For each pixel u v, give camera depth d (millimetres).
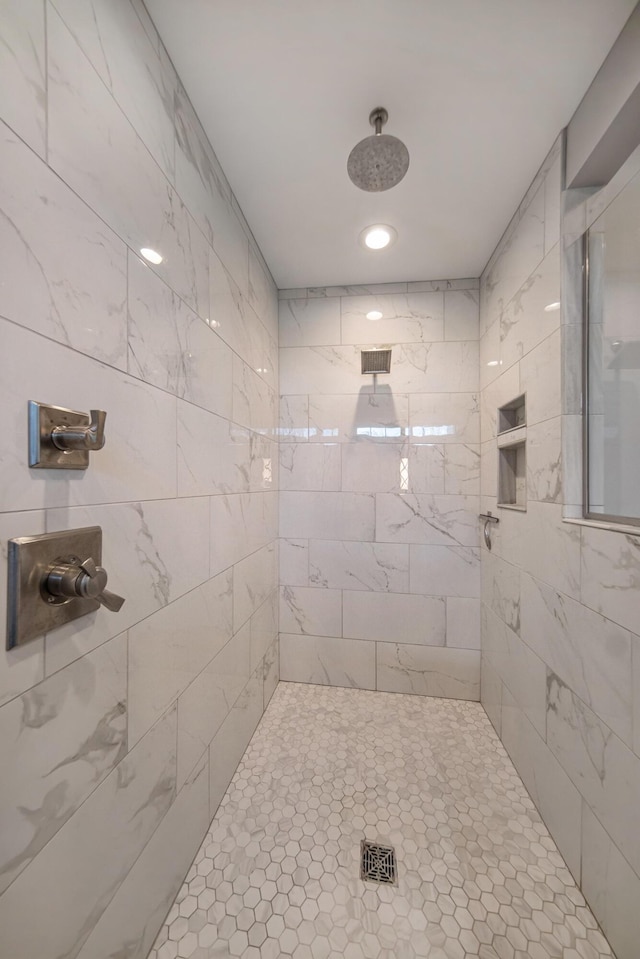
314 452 1986
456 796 1259
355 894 955
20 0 494
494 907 930
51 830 554
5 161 476
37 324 528
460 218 1464
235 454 1326
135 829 758
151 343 810
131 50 740
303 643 1984
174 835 913
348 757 1432
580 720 973
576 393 1062
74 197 593
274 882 979
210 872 1000
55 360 559
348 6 798
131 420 741
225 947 841
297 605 1988
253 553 1532
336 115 1036
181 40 855
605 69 888
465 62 906
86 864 623
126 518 728
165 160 867
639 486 850
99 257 650
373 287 1953
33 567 516
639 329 863
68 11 578
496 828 1144
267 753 1445
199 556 1041
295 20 818
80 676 612
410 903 936
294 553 1994
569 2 792
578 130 1008
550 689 1132
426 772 1361
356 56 893
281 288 2002
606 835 863
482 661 1811
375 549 1938
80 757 612
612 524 913
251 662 1507
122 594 717
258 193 1325
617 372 939
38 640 535
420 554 1906
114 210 689
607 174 1000
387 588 1927
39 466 530
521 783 1315
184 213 960
